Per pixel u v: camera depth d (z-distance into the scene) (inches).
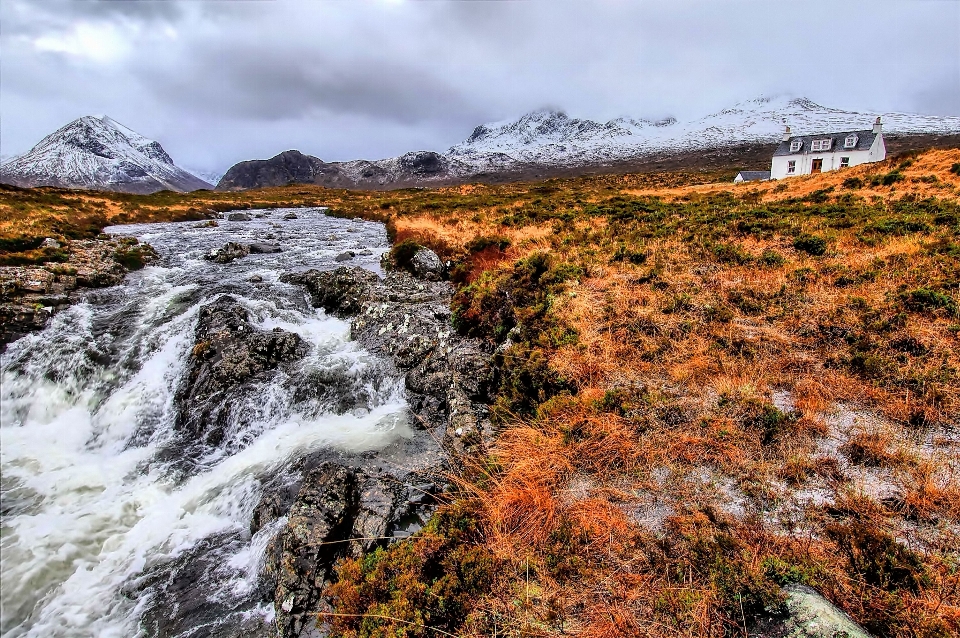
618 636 154.3
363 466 330.0
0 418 430.9
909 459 213.0
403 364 462.0
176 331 544.7
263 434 392.5
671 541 188.1
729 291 404.8
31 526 299.9
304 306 652.1
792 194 1192.2
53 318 563.8
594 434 251.8
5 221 1094.4
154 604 246.2
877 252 466.0
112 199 2204.7
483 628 166.1
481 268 658.8
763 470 219.1
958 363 269.0
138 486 341.7
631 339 346.9
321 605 215.3
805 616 141.0
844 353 296.8
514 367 360.5
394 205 2121.1
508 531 206.5
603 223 863.7
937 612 143.5
